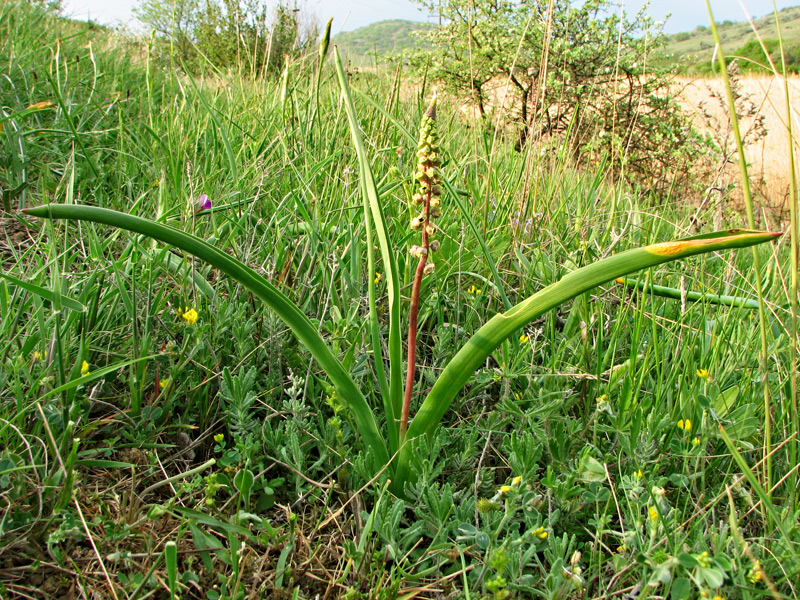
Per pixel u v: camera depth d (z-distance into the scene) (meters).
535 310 1.25
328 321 1.98
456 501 1.59
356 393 1.43
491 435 1.82
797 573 1.26
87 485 1.47
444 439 1.61
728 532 1.45
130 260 2.11
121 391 1.78
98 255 1.92
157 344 1.90
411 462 1.45
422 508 1.48
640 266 1.14
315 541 1.47
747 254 3.59
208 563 1.30
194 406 1.79
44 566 1.24
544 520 1.49
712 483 1.70
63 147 3.20
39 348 1.66
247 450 1.51
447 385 1.38
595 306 2.20
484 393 1.92
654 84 7.01
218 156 3.19
